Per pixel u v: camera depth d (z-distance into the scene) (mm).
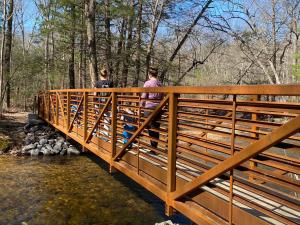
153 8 20562
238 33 18734
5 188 7965
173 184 4203
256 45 18609
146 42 21203
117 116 6328
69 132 10617
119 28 22688
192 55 23953
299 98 14719
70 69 24781
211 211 3572
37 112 20969
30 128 15000
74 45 23500
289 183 2697
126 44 20703
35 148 12477
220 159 3387
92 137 8258
